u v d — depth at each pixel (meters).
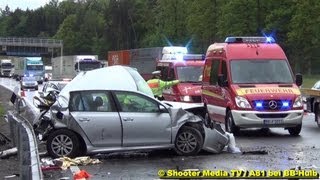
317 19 48.66
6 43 131.38
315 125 19.12
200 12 63.59
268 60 16.77
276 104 15.46
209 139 12.05
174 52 32.78
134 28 133.50
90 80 13.45
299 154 12.02
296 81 16.30
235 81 16.25
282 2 53.34
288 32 53.03
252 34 54.56
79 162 10.98
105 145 11.54
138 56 41.97
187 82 22.91
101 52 146.00
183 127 11.95
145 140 11.65
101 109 11.64
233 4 54.66
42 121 11.89
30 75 70.00
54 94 14.53
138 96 11.77
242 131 17.25
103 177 9.46
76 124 11.51
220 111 17.02
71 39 157.75
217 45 18.34
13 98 19.97
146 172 9.97
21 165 7.48
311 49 56.28
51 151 11.58
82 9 175.38
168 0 73.25
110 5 149.38
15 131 12.74
